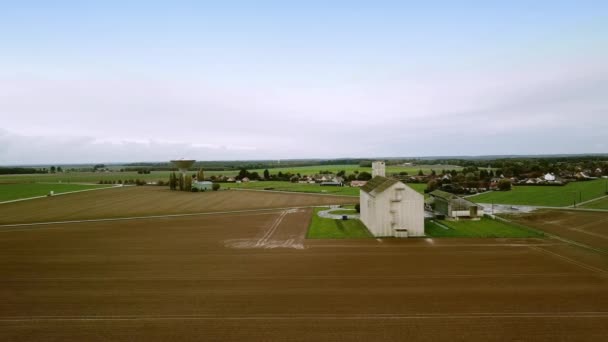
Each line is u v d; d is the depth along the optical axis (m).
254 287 24.06
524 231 42.75
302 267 28.64
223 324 18.67
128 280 25.64
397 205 40.56
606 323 18.39
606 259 30.50
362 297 22.12
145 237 41.19
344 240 38.78
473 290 23.16
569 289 23.20
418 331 17.73
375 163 58.97
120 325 18.59
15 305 21.19
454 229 44.28
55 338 17.30
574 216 52.25
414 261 30.16
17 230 46.03
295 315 19.66
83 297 22.41
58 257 32.16
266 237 40.66
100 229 46.56
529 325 18.27
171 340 17.06
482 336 17.20
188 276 26.50
